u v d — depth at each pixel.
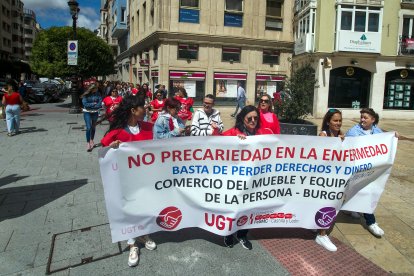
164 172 3.76
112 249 4.02
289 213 4.14
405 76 21.33
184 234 4.42
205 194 3.88
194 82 22.64
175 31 21.94
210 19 22.50
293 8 24.03
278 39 23.88
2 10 72.88
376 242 4.39
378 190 4.42
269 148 3.90
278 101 9.56
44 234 4.35
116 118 3.89
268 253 4.04
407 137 13.62
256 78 23.78
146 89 12.53
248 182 3.87
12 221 4.69
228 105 23.38
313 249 4.16
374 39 20.16
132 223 3.75
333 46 20.50
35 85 30.11
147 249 4.04
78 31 22.08
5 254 3.87
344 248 4.21
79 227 4.55
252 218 4.02
